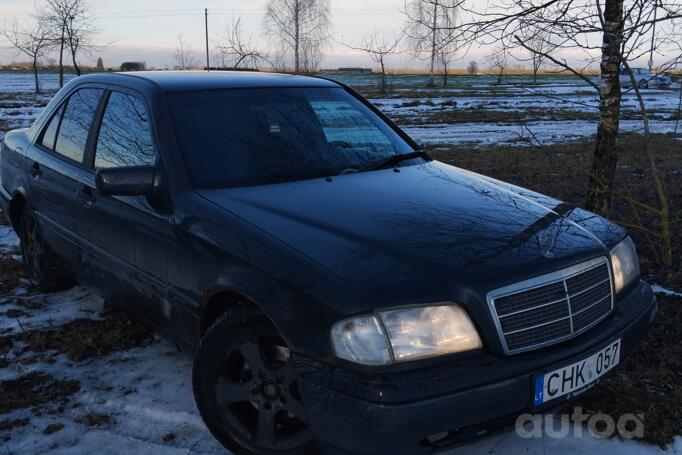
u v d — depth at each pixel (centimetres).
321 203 288
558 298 246
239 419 269
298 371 232
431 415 213
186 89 353
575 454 277
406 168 359
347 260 238
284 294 239
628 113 2400
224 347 265
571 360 241
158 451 284
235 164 321
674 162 1091
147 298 331
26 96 3381
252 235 262
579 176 919
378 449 214
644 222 663
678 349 367
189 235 288
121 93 376
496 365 227
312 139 356
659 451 279
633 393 321
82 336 397
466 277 233
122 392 333
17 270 535
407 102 3173
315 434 230
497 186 345
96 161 378
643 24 442
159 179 312
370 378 216
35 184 443
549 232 274
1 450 286
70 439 294
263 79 393
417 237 256
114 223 347
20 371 357
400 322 221
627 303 284
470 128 1902
